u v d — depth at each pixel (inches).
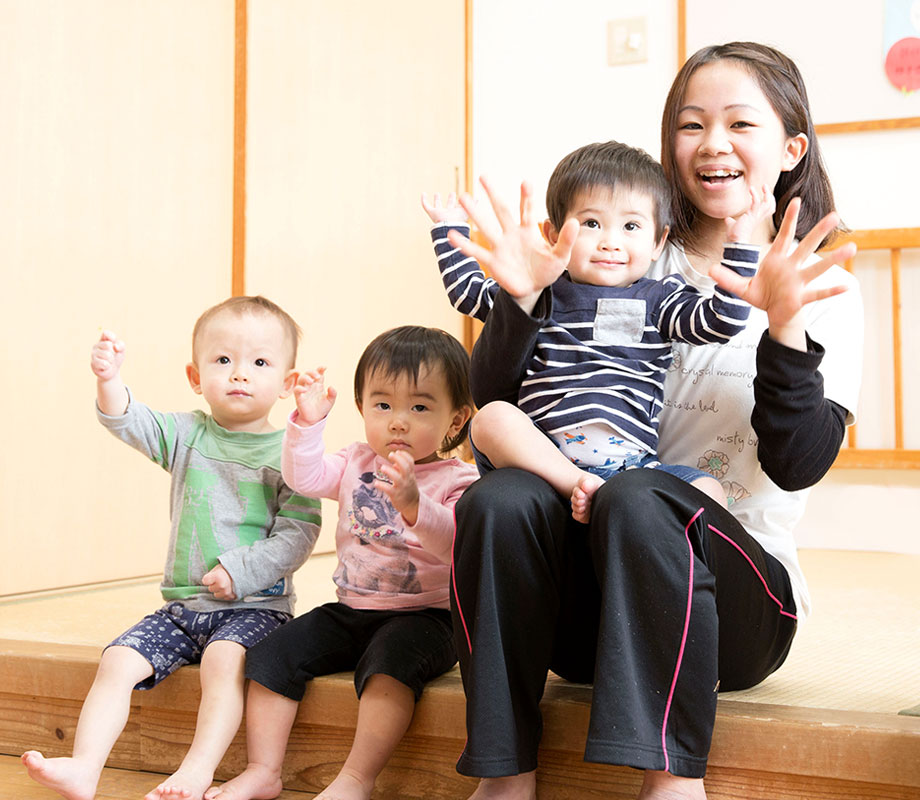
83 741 46.1
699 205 49.8
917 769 38.6
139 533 83.3
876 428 112.1
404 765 46.2
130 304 81.9
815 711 41.9
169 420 55.3
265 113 94.6
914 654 55.9
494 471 41.0
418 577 49.1
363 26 108.7
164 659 49.5
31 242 73.9
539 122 125.7
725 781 41.3
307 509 53.9
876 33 113.1
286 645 47.4
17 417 73.2
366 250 109.9
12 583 73.1
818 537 113.3
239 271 91.7
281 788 47.2
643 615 37.3
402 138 115.8
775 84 48.5
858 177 114.0
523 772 38.7
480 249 39.1
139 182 82.5
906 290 111.0
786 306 37.6
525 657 39.2
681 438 48.4
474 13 128.4
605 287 45.1
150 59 83.4
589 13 123.6
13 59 72.4
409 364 51.3
